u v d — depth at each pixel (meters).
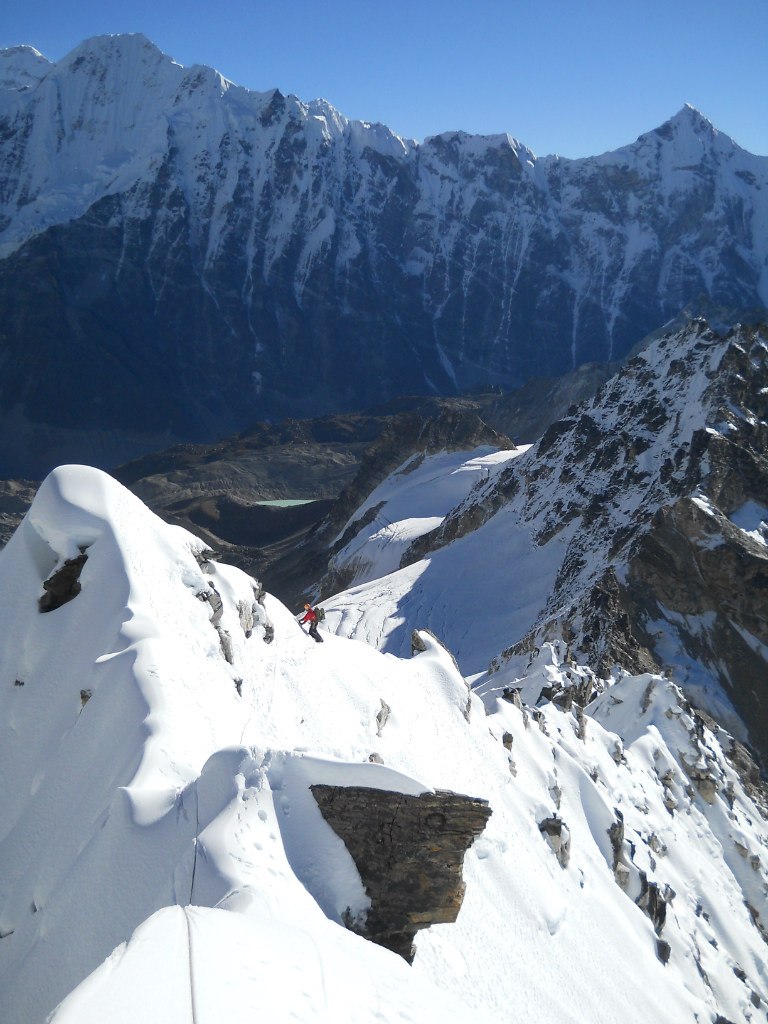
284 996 14.30
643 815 49.06
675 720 59.12
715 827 55.56
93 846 21.70
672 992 36.06
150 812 21.75
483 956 26.64
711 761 58.81
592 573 112.62
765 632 91.00
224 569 33.94
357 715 32.72
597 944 34.25
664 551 95.19
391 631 123.88
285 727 29.20
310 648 34.56
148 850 21.03
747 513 105.81
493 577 130.75
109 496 31.36
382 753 31.89
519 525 138.25
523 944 29.73
